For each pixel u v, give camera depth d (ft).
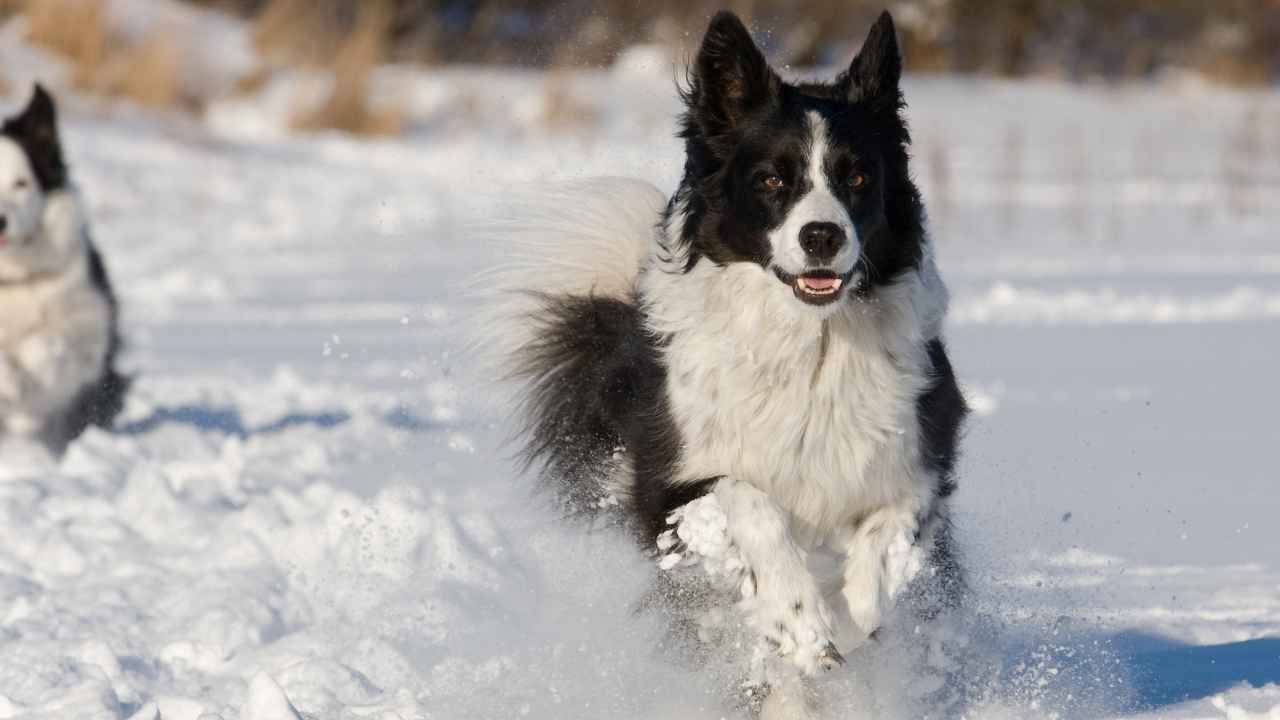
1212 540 33.65
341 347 64.49
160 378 57.52
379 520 32.32
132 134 127.13
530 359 29.27
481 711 24.57
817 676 24.45
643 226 28.66
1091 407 48.98
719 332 25.38
